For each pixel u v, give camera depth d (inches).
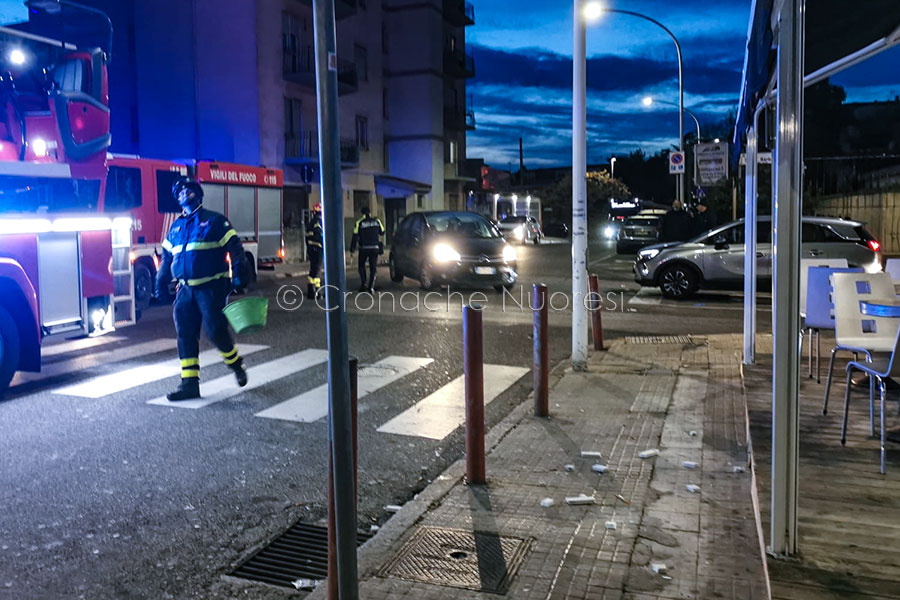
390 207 1656.0
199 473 220.4
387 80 1734.7
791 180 131.6
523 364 365.7
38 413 282.4
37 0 320.5
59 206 333.1
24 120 311.4
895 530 148.9
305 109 1327.5
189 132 1234.6
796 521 139.6
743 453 222.1
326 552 171.8
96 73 343.9
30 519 187.6
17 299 311.9
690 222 972.6
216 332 301.0
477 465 200.5
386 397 305.7
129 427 265.1
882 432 182.4
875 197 1108.5
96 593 152.3
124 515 190.4
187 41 1221.7
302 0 1280.8
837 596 124.3
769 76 254.7
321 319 510.9
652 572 149.7
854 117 1184.2
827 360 320.2
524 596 141.5
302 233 1222.9
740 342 394.3
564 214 3312.0
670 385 307.1
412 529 172.4
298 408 289.4
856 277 238.8
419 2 1697.8
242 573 161.5
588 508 183.2
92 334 355.9
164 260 302.8
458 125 2010.3
